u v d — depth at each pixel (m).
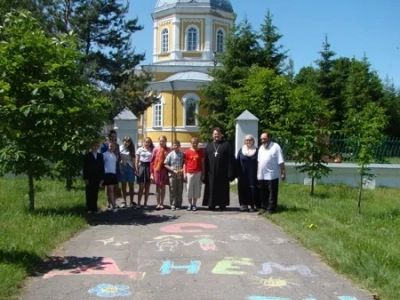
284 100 25.61
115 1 28.44
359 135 12.67
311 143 15.73
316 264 7.28
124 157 13.09
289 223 10.28
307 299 5.78
